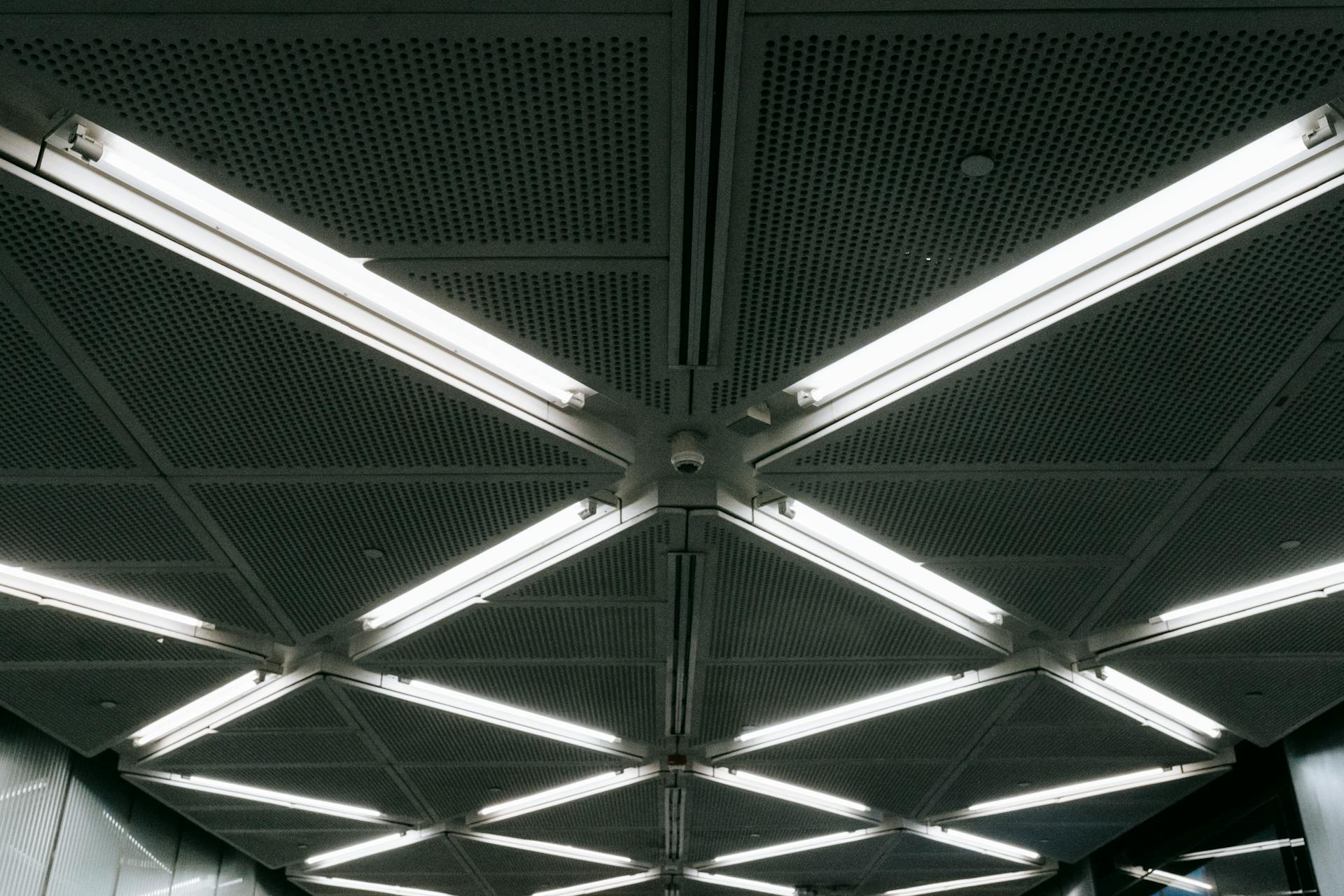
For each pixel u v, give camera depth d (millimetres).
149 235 4703
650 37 3838
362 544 7207
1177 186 4793
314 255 5121
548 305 5172
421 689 9711
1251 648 8836
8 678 9195
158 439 6062
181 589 7793
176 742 10695
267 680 9656
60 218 4598
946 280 4969
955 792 12727
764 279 4973
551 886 17078
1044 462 6348
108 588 7738
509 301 5133
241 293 5012
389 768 11656
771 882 17125
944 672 9398
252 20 3752
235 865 15445
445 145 4246
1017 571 7633
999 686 9625
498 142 4238
